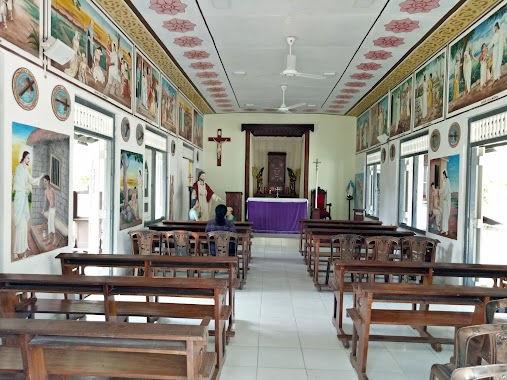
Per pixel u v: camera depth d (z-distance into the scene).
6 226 4.29
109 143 7.31
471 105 7.03
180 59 9.45
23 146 4.57
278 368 4.20
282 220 14.08
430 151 8.74
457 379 2.12
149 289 4.09
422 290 3.86
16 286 4.01
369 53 8.83
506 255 8.62
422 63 9.33
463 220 7.27
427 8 6.54
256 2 6.43
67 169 5.55
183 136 12.92
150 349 2.43
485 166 7.13
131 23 7.32
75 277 4.05
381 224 10.42
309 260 8.46
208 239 6.71
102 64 6.68
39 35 4.85
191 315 4.32
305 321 5.64
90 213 7.31
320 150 16.48
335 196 16.52
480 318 3.97
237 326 5.40
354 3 6.41
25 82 4.58
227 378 3.97
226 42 8.30
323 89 12.20
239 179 16.55
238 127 16.53
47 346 2.43
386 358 4.51
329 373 4.12
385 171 12.03
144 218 9.30
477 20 6.86
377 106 13.27
